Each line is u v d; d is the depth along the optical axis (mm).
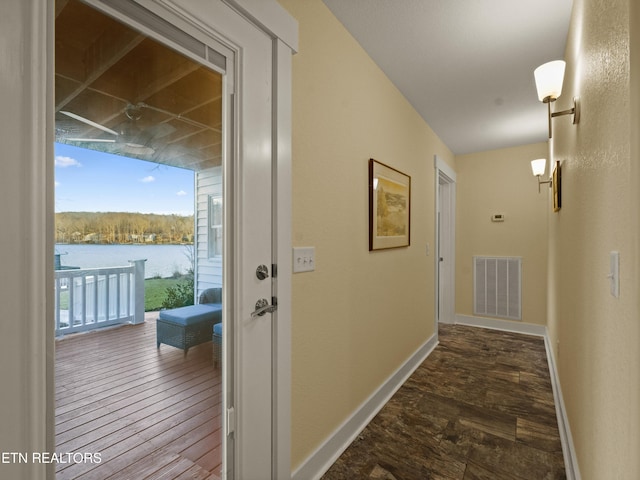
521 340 3643
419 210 3002
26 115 674
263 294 1281
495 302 4160
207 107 1081
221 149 1130
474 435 1844
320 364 1624
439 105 2816
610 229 904
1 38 644
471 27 1830
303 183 1503
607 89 953
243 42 1181
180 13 982
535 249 3912
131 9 879
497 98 2688
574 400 1529
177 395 1021
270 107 1307
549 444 1756
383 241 2254
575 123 1513
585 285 1287
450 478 1514
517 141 3824
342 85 1796
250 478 1224
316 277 1591
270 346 1318
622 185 788
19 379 667
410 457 1667
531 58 2121
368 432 1887
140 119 915
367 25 1804
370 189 2080
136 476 923
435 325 3469
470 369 2805
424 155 3146
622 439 759
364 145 2025
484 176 4258
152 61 937
